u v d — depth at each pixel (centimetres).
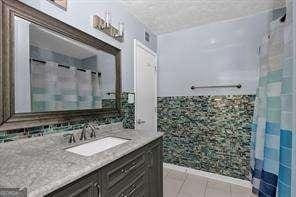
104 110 197
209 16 261
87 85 178
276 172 179
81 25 171
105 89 200
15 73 119
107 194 113
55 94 147
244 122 259
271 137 185
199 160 289
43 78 138
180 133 305
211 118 282
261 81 217
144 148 161
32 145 128
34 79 131
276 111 180
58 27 148
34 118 129
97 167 101
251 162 240
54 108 145
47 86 141
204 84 289
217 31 280
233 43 270
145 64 283
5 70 113
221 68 277
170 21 275
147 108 288
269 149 187
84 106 174
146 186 164
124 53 234
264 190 190
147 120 286
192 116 296
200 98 291
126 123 236
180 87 307
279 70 176
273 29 188
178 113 307
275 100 181
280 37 177
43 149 130
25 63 126
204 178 279
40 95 135
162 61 322
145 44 287
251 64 258
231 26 271
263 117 210
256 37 255
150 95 298
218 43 280
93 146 160
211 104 282
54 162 103
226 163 270
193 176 286
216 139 278
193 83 297
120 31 211
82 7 172
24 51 125
